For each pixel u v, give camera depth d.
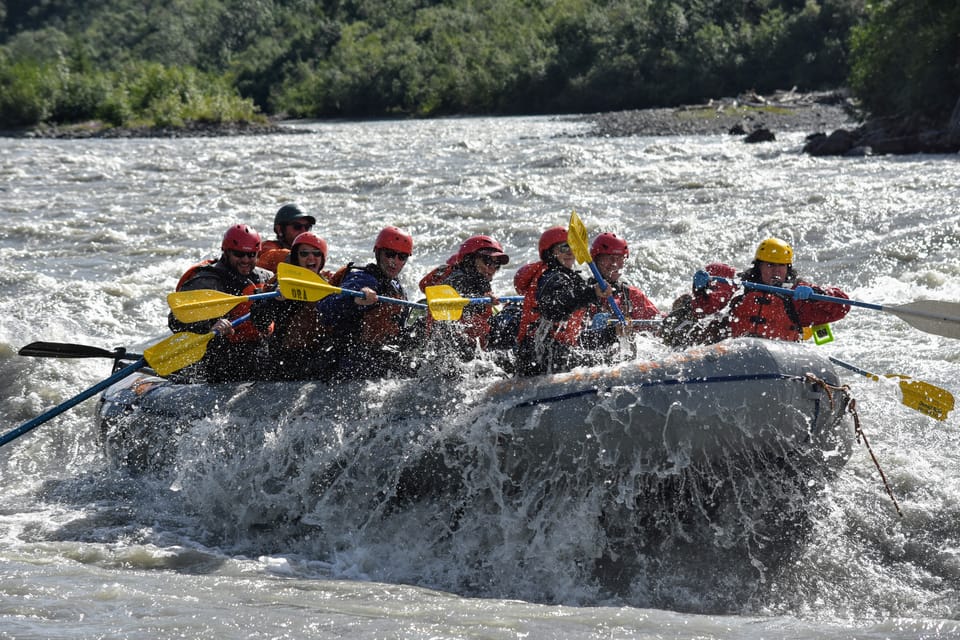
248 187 82.06
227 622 15.46
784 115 147.00
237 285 23.77
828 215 51.91
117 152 127.94
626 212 59.31
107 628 14.99
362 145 129.00
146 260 52.50
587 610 16.78
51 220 66.44
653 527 19.89
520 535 19.92
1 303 42.25
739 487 19.77
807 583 18.28
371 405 21.20
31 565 18.61
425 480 20.41
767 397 18.91
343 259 50.59
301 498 21.11
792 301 22.39
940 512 20.20
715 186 67.38
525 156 99.94
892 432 24.16
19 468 25.95
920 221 48.12
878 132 93.44
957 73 95.56
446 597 17.59
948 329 21.70
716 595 18.14
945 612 17.00
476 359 22.28
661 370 19.36
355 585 18.14
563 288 20.52
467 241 23.02
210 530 21.64
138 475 24.03
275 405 22.06
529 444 19.53
